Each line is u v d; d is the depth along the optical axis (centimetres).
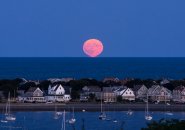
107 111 19162
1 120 16238
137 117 17475
